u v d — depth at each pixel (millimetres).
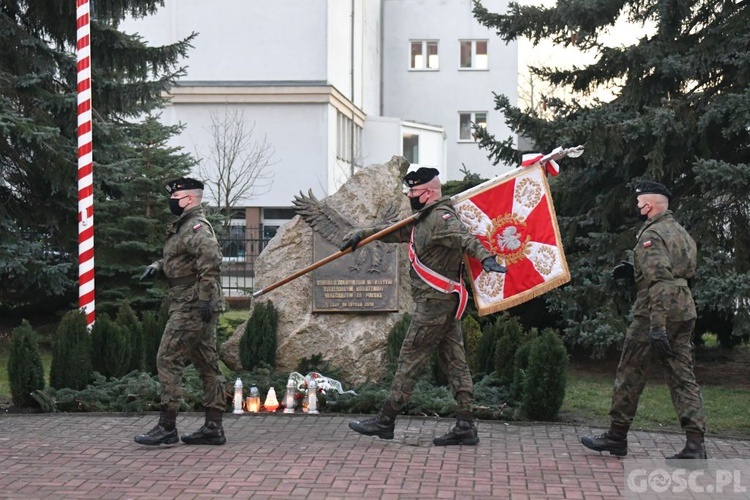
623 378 7266
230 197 31766
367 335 10367
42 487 6445
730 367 13016
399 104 41062
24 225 15570
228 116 31344
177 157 16984
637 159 11680
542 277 7688
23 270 14102
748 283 10453
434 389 9375
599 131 11414
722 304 10602
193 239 7371
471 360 10539
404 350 7676
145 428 8367
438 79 40812
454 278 7566
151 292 15398
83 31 11438
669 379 7094
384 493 6297
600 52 12414
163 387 7582
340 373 10312
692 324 7059
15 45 14961
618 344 11523
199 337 7551
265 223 32375
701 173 10656
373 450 7512
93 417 8867
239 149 30188
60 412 9109
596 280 11820
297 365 10398
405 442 7789
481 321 12570
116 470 6891
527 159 7754
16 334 9391
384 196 10773
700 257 11086
